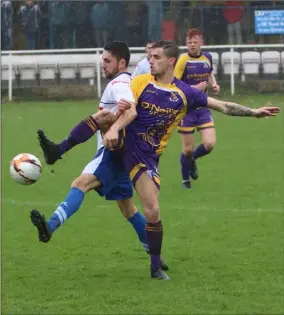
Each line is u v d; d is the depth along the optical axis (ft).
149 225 38.19
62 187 66.85
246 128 107.34
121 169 38.99
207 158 82.38
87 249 45.03
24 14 140.15
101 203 59.72
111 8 140.56
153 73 37.42
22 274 39.42
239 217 53.52
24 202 60.34
